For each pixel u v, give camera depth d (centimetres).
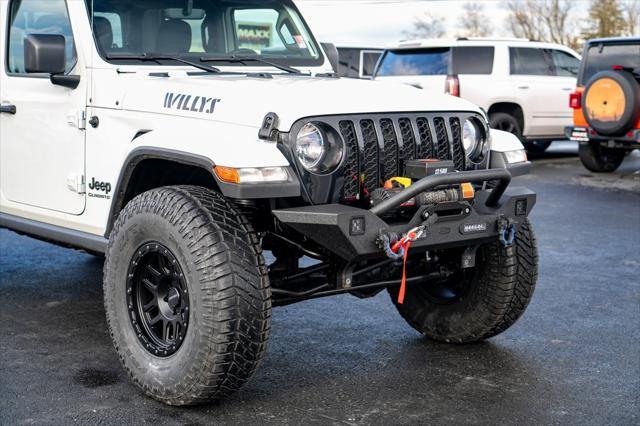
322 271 411
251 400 385
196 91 393
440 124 409
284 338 479
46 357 441
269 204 378
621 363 440
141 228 373
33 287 583
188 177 425
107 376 414
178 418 363
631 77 1123
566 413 373
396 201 354
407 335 488
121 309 390
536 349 462
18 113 491
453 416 368
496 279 439
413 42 1388
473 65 1352
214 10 491
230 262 349
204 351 351
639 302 560
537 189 1097
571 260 686
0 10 516
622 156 1261
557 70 1423
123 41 455
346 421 362
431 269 442
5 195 509
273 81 417
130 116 417
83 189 448
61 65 429
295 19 529
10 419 360
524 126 1389
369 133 382
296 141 357
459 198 379
